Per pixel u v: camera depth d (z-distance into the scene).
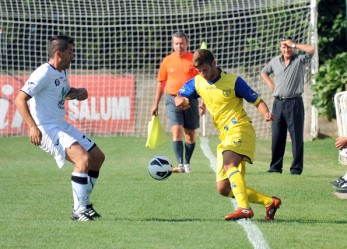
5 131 55.31
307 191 29.27
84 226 21.58
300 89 35.94
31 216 23.73
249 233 20.52
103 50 57.22
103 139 53.97
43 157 43.69
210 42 57.12
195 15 56.91
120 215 23.78
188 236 20.12
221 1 56.00
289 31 55.38
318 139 53.56
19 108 22.16
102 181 32.19
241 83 22.66
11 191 29.44
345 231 21.09
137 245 19.02
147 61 58.12
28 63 56.62
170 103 36.28
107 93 56.72
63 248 18.73
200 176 34.09
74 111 56.22
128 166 38.38
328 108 50.25
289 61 36.25
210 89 22.84
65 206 25.77
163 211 24.50
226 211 24.50
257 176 34.34
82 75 56.59
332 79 49.84
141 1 56.91
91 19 56.81
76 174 22.58
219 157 23.39
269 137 56.25
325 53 58.84
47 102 22.88
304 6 53.41
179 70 36.16
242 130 22.75
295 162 35.69
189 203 26.14
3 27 55.91
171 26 57.62
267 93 56.53
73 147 22.59
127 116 56.81
